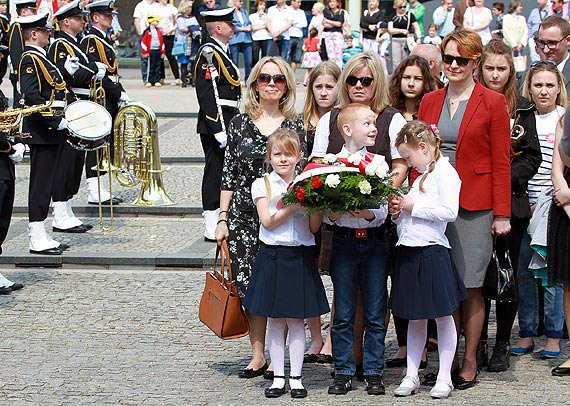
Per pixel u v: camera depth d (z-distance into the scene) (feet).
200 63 37.93
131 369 26.78
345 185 22.93
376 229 24.54
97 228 42.29
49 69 37.47
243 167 26.00
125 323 30.78
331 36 78.07
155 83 81.30
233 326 25.39
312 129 27.43
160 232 41.39
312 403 24.14
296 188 23.53
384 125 25.09
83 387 25.45
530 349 28.27
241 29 79.92
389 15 93.71
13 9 68.95
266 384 25.62
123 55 96.32
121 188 47.96
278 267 24.43
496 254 25.14
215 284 25.71
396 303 24.44
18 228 42.47
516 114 26.63
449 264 24.26
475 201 24.84
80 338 29.40
